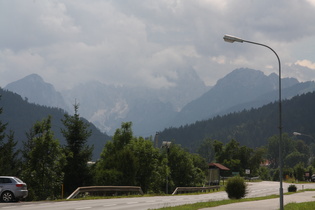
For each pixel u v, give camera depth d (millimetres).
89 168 55531
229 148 184500
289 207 29094
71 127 54938
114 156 60875
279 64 22828
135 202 34906
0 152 50031
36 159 48750
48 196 48656
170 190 83312
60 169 49906
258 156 184750
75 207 27969
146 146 70250
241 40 22922
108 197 41469
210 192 71562
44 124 50312
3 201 30484
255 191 70312
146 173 68875
